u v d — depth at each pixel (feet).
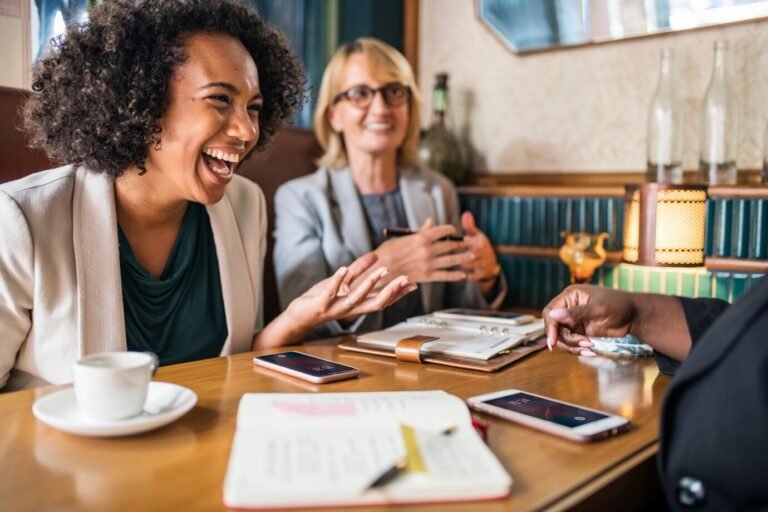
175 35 3.57
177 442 2.28
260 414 2.33
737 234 4.98
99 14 3.64
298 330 4.05
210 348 4.17
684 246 4.61
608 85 6.16
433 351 3.60
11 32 4.71
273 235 5.93
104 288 3.55
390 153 6.11
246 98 3.69
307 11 6.56
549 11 6.39
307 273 5.46
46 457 2.13
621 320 3.43
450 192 6.41
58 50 3.69
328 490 1.78
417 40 7.50
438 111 6.89
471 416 2.61
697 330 3.26
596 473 2.10
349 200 5.91
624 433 2.48
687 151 5.76
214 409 2.64
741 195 4.94
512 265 6.34
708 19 5.51
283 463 1.93
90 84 3.51
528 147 6.72
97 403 2.28
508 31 6.72
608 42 6.12
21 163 4.58
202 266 4.18
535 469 2.11
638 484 2.24
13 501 1.82
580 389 3.06
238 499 1.75
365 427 2.25
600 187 5.98
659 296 3.49
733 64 5.46
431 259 5.03
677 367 3.33
